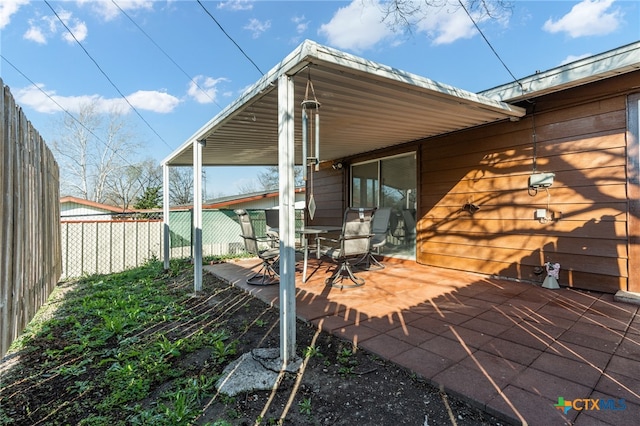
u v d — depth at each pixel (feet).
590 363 6.48
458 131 15.79
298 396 5.90
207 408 5.64
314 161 8.00
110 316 10.53
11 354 8.09
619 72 10.34
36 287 9.87
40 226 10.59
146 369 6.99
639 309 9.59
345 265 14.43
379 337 8.11
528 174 13.16
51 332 9.53
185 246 24.91
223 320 10.23
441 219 16.78
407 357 6.99
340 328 8.75
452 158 16.15
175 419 5.23
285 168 7.39
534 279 13.00
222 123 11.84
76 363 7.52
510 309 9.98
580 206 11.71
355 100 10.64
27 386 6.55
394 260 19.66
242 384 6.15
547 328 8.36
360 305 10.77
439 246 16.88
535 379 5.97
